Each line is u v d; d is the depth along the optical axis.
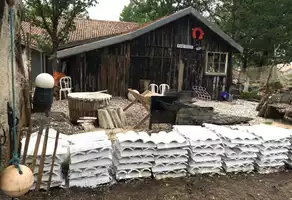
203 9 17.25
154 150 2.89
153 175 2.91
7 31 3.00
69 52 7.46
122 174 2.80
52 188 2.51
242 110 7.75
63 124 4.68
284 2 14.17
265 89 10.70
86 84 8.36
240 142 3.14
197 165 3.03
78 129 4.68
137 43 8.69
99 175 2.69
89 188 2.61
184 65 9.45
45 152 2.28
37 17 10.70
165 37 9.03
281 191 2.75
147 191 2.62
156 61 9.02
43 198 2.34
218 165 3.12
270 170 3.30
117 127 5.00
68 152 2.58
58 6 9.27
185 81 9.55
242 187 2.81
